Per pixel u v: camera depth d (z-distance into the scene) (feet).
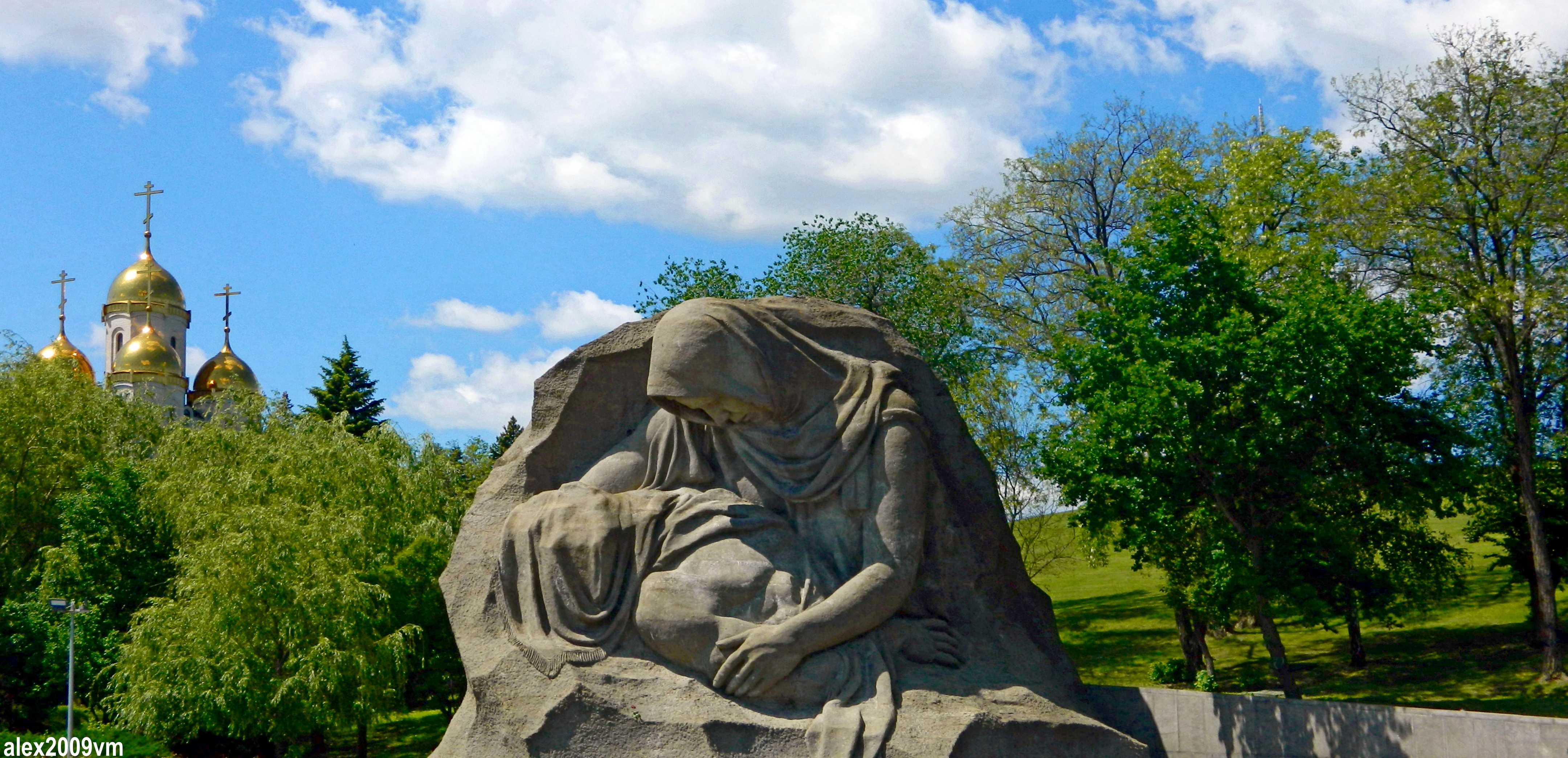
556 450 38.50
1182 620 73.67
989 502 38.04
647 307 92.73
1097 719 36.86
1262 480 52.16
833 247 91.66
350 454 81.56
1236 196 77.61
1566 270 62.90
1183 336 52.65
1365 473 51.60
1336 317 49.14
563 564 34.19
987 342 95.30
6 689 85.92
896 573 34.27
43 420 97.04
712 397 35.73
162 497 80.23
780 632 32.81
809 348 37.19
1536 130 64.13
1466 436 52.42
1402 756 35.35
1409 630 81.82
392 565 78.84
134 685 64.95
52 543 95.86
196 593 66.44
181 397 178.09
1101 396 52.75
